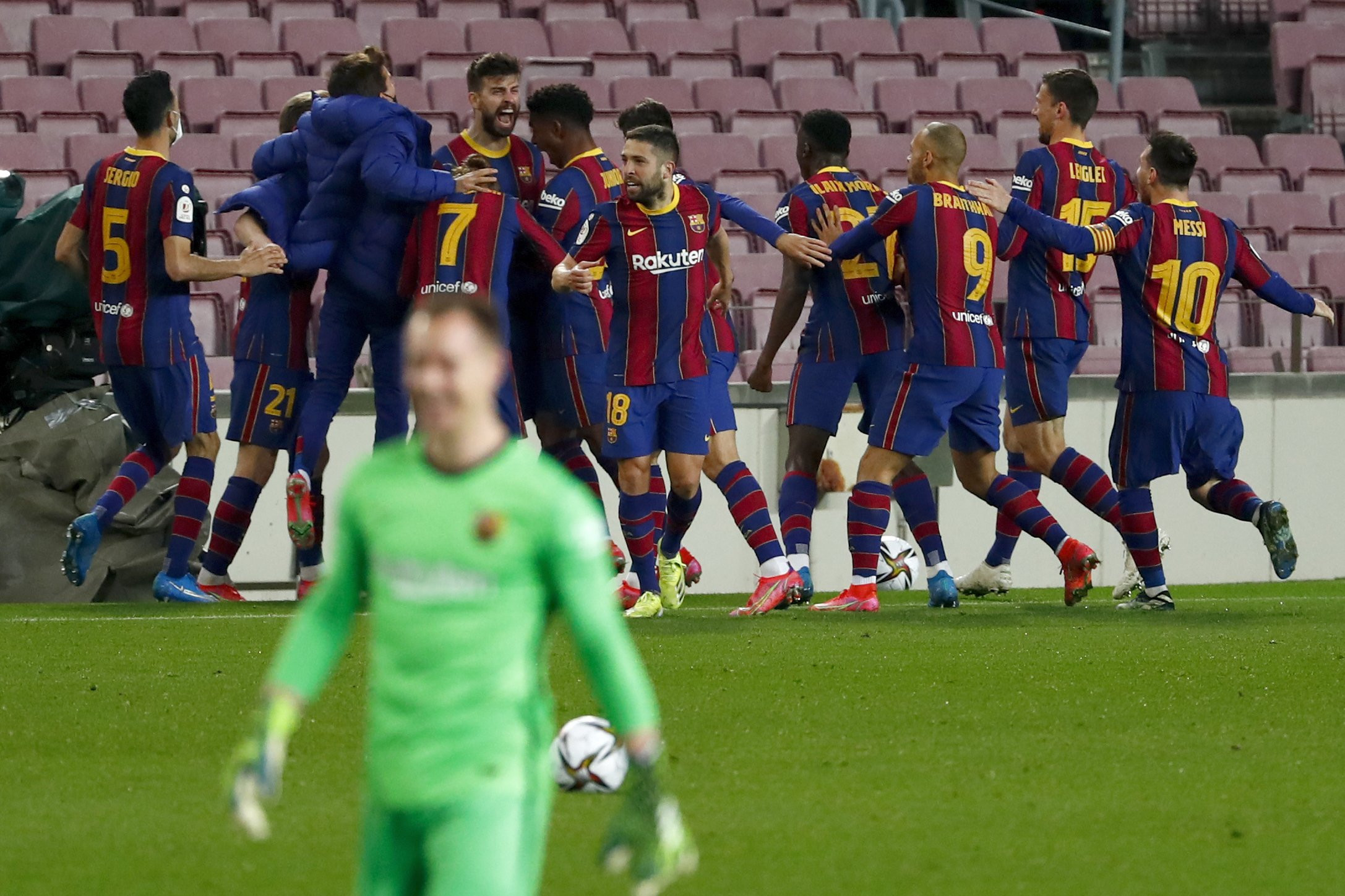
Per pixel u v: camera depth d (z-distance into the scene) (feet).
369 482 27.50
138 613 99.50
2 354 118.52
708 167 187.42
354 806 45.68
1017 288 103.50
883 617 96.37
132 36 199.31
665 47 213.25
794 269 101.91
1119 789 47.78
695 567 115.24
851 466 132.98
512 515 26.71
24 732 56.70
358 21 210.18
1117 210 104.42
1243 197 190.49
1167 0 236.22
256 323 105.91
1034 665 72.84
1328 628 89.56
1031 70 219.20
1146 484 99.86
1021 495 103.50
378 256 100.83
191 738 55.62
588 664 26.86
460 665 26.50
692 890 37.14
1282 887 37.40
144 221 100.99
